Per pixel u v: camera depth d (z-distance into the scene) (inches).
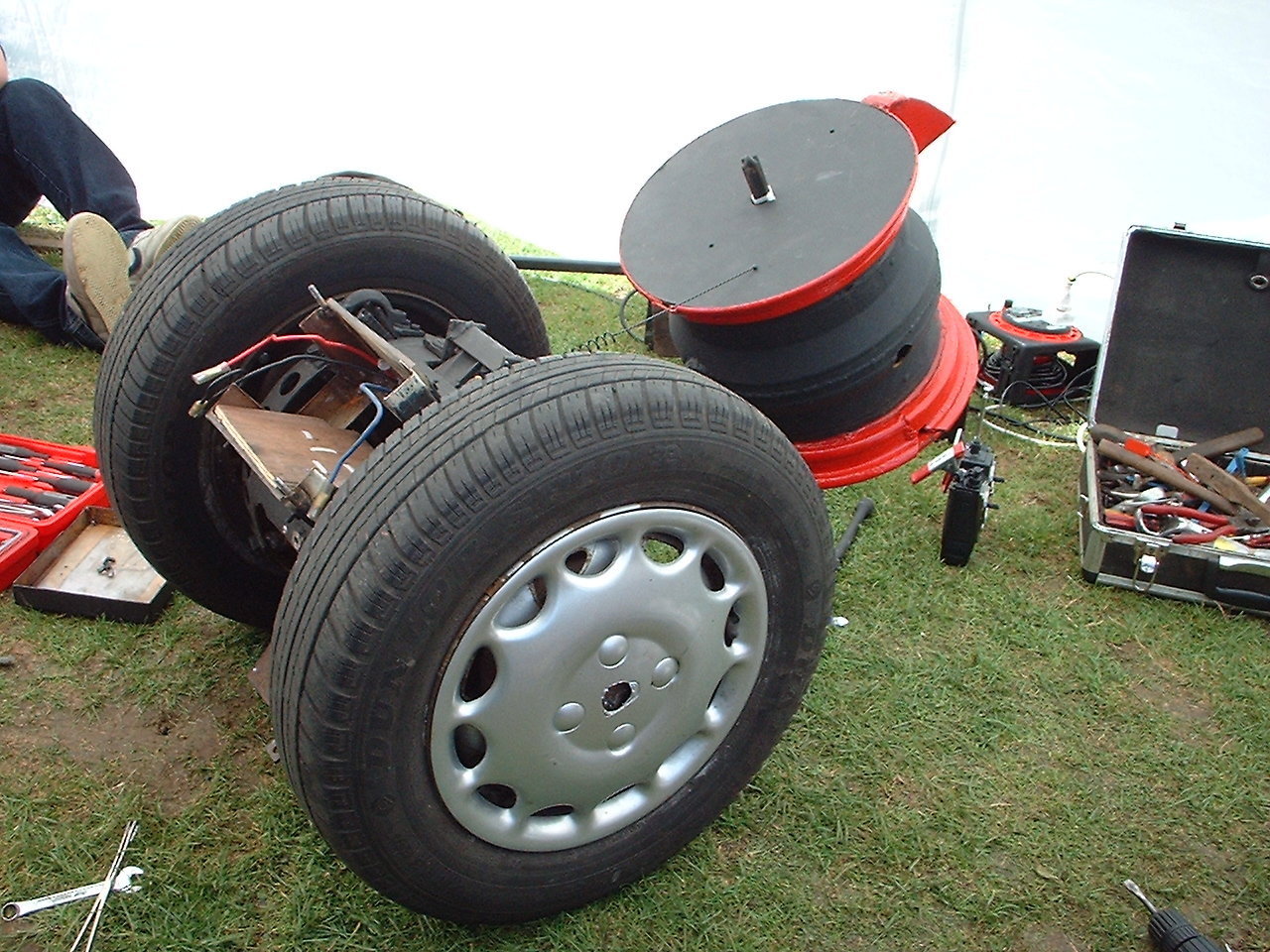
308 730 54.6
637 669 63.2
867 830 80.4
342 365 77.6
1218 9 145.2
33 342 156.3
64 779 81.4
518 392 56.9
